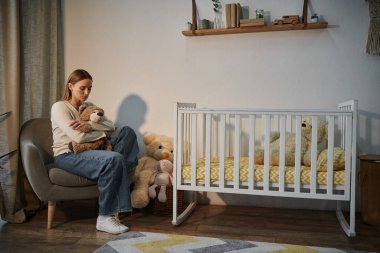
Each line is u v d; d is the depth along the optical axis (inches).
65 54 110.0
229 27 95.2
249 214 90.5
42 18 97.1
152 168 96.0
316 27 92.4
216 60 101.0
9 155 80.7
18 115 83.6
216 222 83.2
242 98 99.7
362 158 82.0
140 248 64.8
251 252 62.9
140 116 106.7
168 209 89.2
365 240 70.4
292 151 81.7
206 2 100.6
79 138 76.8
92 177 76.9
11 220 81.4
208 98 102.0
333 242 69.2
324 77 94.3
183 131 83.4
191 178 80.4
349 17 92.3
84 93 82.7
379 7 88.0
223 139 78.5
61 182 76.7
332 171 72.7
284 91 97.0
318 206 95.7
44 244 67.6
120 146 85.9
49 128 90.4
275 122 97.8
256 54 98.3
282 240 70.4
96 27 108.6
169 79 104.4
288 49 96.3
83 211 92.2
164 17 104.1
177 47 103.5
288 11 95.2
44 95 98.3
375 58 91.4
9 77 81.7
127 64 107.1
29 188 89.2
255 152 85.8
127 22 106.7
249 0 97.2
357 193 92.5
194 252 62.9
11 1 81.8
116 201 76.1
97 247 66.2
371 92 91.9
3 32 81.2
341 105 86.0
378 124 91.7
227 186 81.0
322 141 86.4
